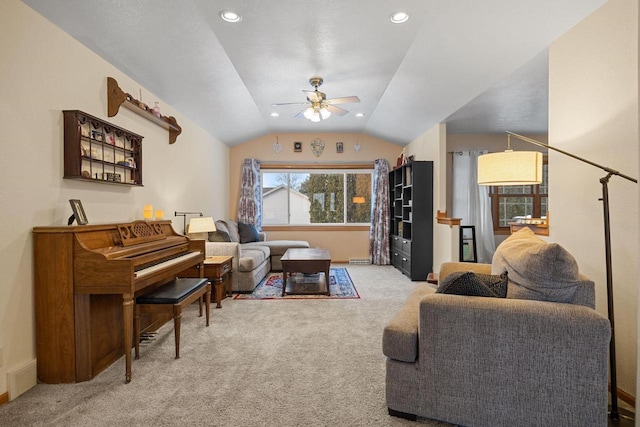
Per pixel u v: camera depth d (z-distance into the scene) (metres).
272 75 3.83
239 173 6.86
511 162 2.46
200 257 3.28
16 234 1.99
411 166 5.41
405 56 3.33
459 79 3.57
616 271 2.04
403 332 1.72
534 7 2.30
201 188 5.25
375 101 4.80
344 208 7.08
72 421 1.71
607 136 2.10
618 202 2.03
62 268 2.11
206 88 3.99
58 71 2.31
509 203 6.11
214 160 5.88
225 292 4.26
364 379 2.15
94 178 2.55
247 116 5.39
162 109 3.96
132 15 2.48
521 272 1.76
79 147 2.39
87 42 2.58
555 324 1.50
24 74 2.03
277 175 7.05
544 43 2.66
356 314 3.51
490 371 1.59
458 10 2.49
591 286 1.61
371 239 6.81
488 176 2.55
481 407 1.61
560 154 2.53
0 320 1.89
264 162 6.88
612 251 2.07
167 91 3.79
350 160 6.88
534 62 3.03
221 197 6.31
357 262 6.89
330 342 2.76
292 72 3.74
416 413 1.71
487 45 2.86
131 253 2.37
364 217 7.07
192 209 4.88
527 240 2.08
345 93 4.45
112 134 2.88
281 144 6.87
